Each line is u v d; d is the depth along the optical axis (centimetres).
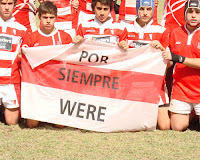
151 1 630
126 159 520
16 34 633
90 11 806
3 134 597
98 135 604
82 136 597
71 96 620
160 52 616
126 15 802
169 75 727
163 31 647
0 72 624
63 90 620
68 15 785
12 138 581
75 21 802
